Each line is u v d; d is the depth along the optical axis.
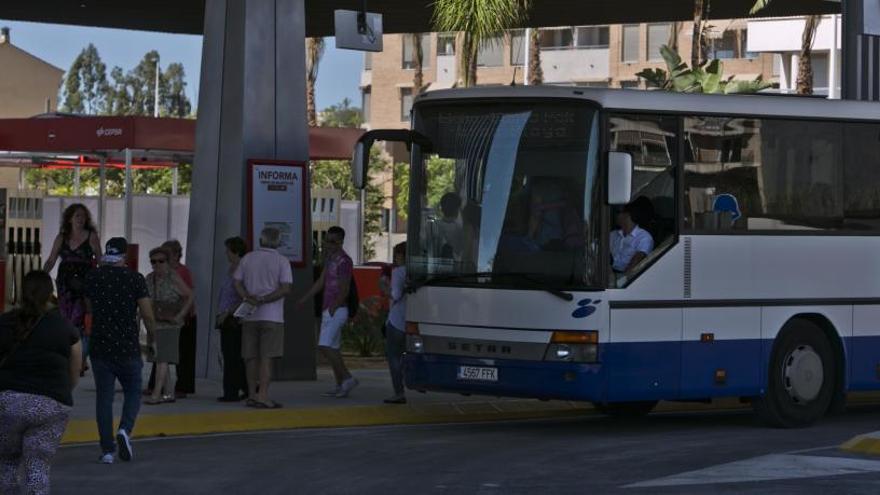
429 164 16.12
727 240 16.05
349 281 18.47
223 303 17.91
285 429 16.61
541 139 15.45
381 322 25.94
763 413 16.62
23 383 10.21
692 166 15.80
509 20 29.95
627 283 15.25
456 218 15.91
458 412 17.92
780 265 16.47
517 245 15.46
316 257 30.25
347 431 16.45
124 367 13.45
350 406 17.67
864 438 14.45
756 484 12.14
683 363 15.68
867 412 19.25
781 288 16.47
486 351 15.54
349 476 12.74
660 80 34.84
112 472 12.96
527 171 15.49
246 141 20.23
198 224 20.92
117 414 16.62
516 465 13.45
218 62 20.81
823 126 16.86
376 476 12.74
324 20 29.58
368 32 20.84
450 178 15.97
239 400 18.03
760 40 61.19
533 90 15.53
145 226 31.36
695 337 15.77
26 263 31.23
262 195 20.27
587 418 18.28
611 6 29.03
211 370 20.67
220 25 20.83
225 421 16.44
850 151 17.06
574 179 15.21
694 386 15.77
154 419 16.19
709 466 13.33
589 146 15.17
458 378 15.72
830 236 16.86
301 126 20.72
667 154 15.66
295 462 13.63
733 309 16.08
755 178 16.30
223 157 20.66
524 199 15.48
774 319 16.42
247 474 12.85
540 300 15.23
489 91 15.79
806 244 16.67
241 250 17.97
